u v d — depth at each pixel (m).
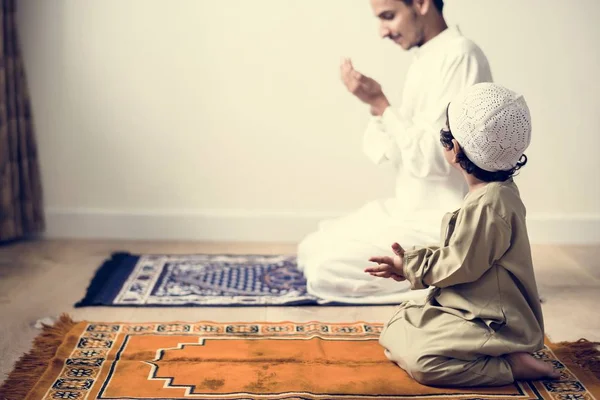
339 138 4.14
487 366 2.24
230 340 2.64
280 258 3.82
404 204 3.18
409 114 3.17
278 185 4.19
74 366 2.39
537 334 2.29
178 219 4.19
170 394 2.19
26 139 4.05
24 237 4.20
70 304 3.07
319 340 2.64
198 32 4.04
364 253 3.10
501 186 2.22
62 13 4.01
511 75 4.09
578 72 4.07
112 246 4.05
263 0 4.02
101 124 4.12
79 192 4.18
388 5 3.13
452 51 3.03
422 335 2.30
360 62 4.07
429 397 2.18
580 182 4.18
